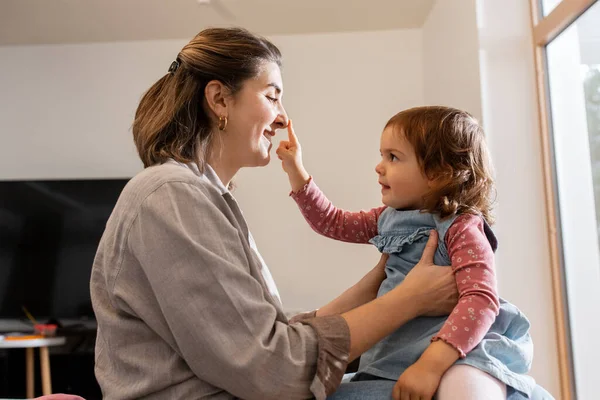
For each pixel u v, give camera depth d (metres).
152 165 0.96
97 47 3.50
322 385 0.78
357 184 3.23
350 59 3.33
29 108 3.48
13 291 3.27
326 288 3.16
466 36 2.41
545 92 2.20
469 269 0.91
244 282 0.79
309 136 3.28
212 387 0.79
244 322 0.76
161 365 0.79
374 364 0.94
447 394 0.79
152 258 0.77
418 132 1.04
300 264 3.19
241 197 3.25
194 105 1.01
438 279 0.91
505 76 2.24
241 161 1.09
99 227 3.29
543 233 2.16
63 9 3.07
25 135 3.46
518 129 2.22
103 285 0.86
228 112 1.03
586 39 1.95
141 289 0.80
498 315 0.96
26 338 2.96
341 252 3.19
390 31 3.33
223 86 1.02
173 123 0.98
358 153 3.25
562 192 2.12
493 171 1.11
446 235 0.97
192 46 1.04
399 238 1.05
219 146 1.05
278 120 1.12
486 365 0.84
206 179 0.97
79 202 3.32
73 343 3.23
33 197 3.34
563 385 2.05
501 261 2.14
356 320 0.84
